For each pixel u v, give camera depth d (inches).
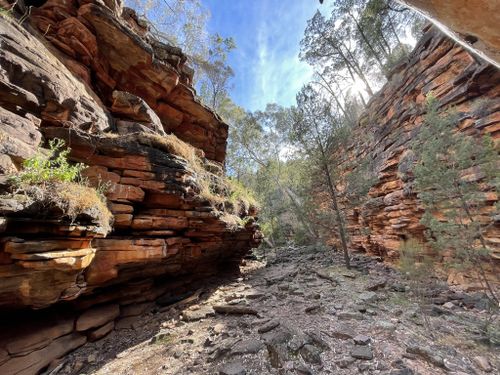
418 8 58.3
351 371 142.5
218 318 247.1
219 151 530.9
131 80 354.9
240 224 402.0
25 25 241.6
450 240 227.6
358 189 562.6
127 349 198.2
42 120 203.5
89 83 295.9
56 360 176.9
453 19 52.3
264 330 197.2
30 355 164.6
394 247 459.2
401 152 453.1
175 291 334.3
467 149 223.6
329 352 164.2
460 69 352.2
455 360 149.2
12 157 143.9
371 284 319.3
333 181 548.4
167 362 170.6
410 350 158.1
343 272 423.8
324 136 528.7
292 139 559.2
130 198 224.1
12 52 191.9
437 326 195.0
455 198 235.1
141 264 237.6
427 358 149.4
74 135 203.2
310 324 207.8
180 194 257.9
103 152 218.7
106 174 215.9
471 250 218.2
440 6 50.7
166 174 247.3
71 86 242.8
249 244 509.7
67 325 196.9
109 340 215.0
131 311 256.1
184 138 455.5
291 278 405.4
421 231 380.8
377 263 506.0
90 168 209.5
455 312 227.6
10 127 152.7
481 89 305.4
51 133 194.7
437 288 291.4
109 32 302.4
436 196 245.6
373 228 556.1
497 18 44.6
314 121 531.5
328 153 530.6
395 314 224.8
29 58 204.4
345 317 218.5
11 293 137.9
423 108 414.0
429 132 257.6
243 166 1189.7
